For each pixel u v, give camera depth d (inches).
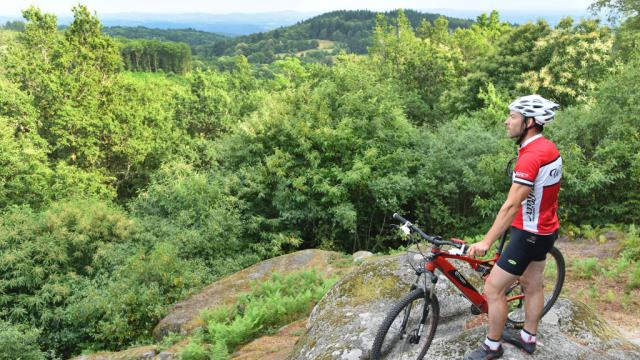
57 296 509.7
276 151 736.3
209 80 1433.3
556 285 159.8
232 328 308.3
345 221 673.0
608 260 364.2
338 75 853.2
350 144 734.5
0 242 551.8
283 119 775.1
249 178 739.4
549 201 117.0
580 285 329.1
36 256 550.6
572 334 154.9
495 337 128.7
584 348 143.9
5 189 810.8
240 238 704.4
